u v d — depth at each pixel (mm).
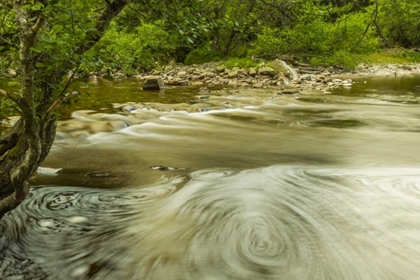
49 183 5395
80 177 5742
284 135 9492
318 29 25062
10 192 3100
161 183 5621
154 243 3902
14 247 3668
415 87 20766
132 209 4637
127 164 6566
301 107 13992
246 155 7535
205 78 22500
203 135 9289
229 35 28188
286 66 23797
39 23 2160
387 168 6656
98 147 7668
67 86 2623
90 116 10391
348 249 3865
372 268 3568
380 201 5027
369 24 6383
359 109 13648
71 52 2367
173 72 24594
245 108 13453
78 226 4156
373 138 9195
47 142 3164
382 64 34250
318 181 5848
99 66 2590
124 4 3240
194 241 3963
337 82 22219
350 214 4625
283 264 3621
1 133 3498
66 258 3605
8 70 3098
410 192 5359
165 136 9000
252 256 3738
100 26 3139
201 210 4680
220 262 3635
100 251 3734
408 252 3811
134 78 23062
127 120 10367
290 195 5219
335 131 10039
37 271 3414
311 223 4391
